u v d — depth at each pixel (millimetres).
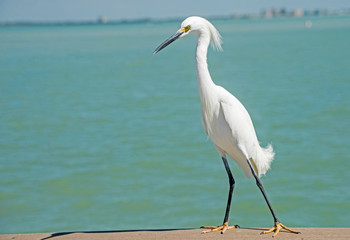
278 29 158125
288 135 17734
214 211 11047
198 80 6336
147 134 19094
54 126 21250
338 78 33375
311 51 58531
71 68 49719
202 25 6371
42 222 10672
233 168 14281
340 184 12367
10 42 120812
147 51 73000
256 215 10789
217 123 6340
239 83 32281
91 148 17125
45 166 15070
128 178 13656
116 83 36062
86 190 12711
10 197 12273
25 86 35938
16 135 19562
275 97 26172
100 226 10398
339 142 16484
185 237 5809
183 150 16484
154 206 11445
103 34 170750
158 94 29578
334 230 5949
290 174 13312
